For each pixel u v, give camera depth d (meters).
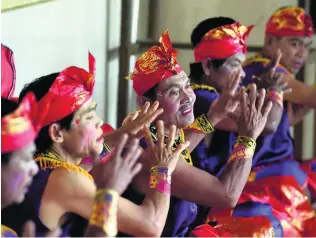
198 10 4.56
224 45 3.35
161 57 2.83
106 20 4.05
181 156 2.81
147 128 2.50
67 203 2.25
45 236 2.23
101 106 4.08
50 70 3.53
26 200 2.22
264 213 3.27
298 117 4.03
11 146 2.06
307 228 3.47
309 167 3.88
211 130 3.02
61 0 3.59
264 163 3.57
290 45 3.93
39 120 2.15
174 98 2.82
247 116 2.90
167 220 2.81
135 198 2.66
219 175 2.85
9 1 3.17
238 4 4.62
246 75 3.81
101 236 2.07
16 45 3.23
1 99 2.21
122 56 4.18
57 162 2.27
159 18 4.46
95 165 2.15
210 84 3.42
